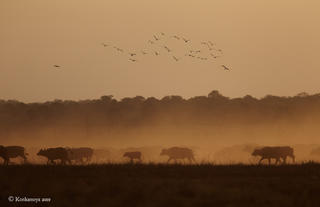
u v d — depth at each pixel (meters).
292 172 142.50
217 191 112.00
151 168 147.75
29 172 138.12
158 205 103.62
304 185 120.81
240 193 110.94
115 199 107.81
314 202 107.06
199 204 104.81
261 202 106.06
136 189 111.31
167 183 119.94
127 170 145.25
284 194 114.06
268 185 121.94
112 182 118.19
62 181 125.19
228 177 137.75
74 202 107.56
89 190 114.44
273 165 155.38
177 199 105.94
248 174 141.62
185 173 142.00
